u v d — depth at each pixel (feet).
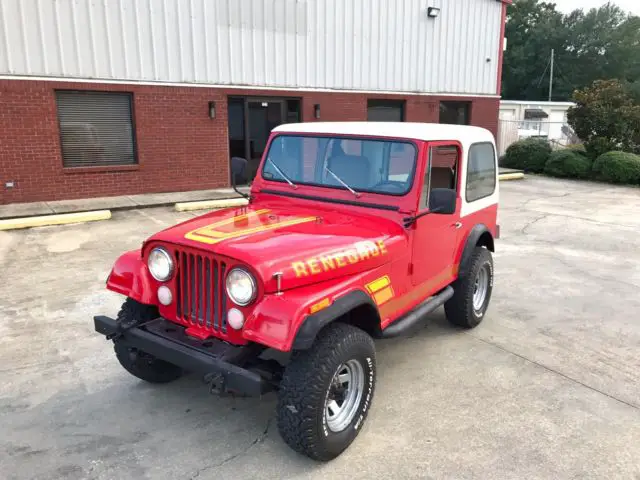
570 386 14.26
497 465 10.94
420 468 10.81
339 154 13.83
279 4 44.06
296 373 10.04
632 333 17.95
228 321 10.25
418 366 15.24
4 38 33.71
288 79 45.91
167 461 10.91
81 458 10.93
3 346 15.89
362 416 11.46
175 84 40.45
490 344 16.80
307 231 11.88
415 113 55.16
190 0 39.88
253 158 46.39
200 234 11.15
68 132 37.29
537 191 52.06
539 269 25.36
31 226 31.09
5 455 10.97
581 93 64.28
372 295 11.75
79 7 35.76
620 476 10.70
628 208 42.45
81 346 15.99
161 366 13.53
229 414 12.68
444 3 54.49
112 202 37.27
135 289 11.74
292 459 11.05
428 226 13.80
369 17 49.42
